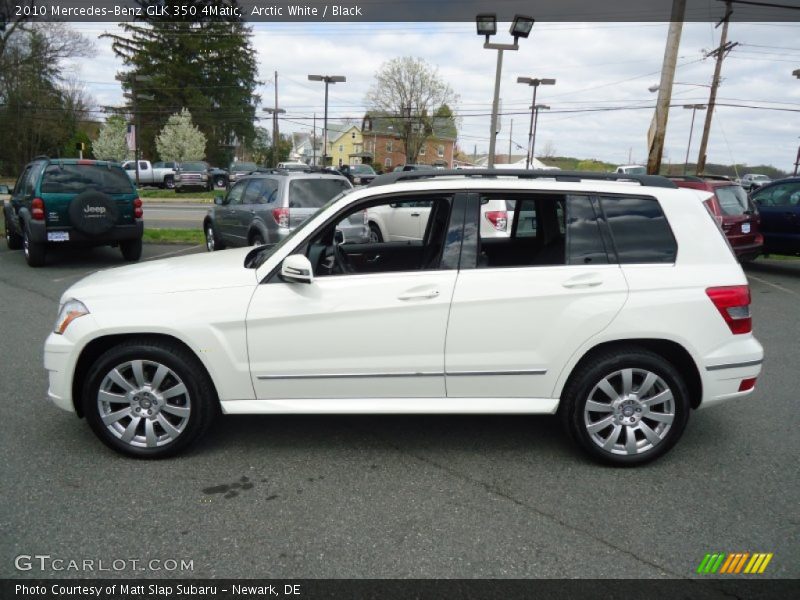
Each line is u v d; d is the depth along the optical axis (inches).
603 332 143.9
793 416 185.9
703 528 124.6
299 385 148.7
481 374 147.3
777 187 453.4
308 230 150.4
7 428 168.2
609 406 147.4
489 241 172.9
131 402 149.0
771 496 137.9
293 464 150.5
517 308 144.5
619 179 153.6
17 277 386.0
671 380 145.3
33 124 1983.3
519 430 173.0
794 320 312.3
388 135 3122.5
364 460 153.0
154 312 145.1
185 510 129.0
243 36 2529.5
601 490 139.4
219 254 181.5
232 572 109.3
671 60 567.8
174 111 2425.0
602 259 146.9
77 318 147.1
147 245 539.5
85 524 123.2
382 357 146.9
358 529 122.9
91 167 420.5
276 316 145.2
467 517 127.6
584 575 109.7
